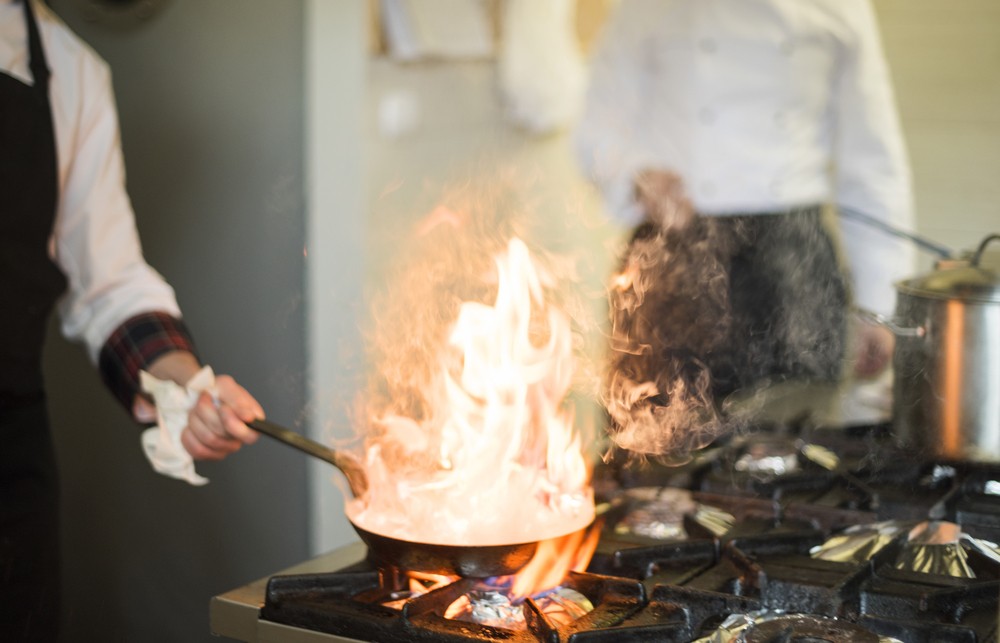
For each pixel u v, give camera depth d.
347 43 2.05
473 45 3.42
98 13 2.12
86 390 2.20
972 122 2.62
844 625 0.85
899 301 1.24
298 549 2.15
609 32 2.58
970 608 0.91
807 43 2.29
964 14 2.62
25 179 1.32
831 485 1.29
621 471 1.36
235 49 2.07
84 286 1.45
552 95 3.58
